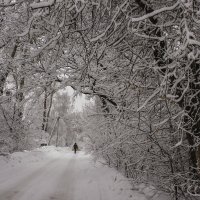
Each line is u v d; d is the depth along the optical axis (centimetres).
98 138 1527
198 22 494
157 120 862
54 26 632
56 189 1028
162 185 873
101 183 1170
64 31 644
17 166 1584
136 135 925
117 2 645
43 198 884
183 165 891
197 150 680
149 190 997
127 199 910
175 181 828
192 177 773
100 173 1416
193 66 625
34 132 2591
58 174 1406
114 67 886
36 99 1065
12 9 705
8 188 981
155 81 793
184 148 907
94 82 1017
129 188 1041
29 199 856
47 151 3309
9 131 2141
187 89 603
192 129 699
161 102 740
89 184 1153
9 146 2152
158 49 681
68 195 951
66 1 571
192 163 770
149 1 676
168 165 911
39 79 1016
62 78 1038
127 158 1109
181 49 483
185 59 588
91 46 654
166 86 568
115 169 1491
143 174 1069
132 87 768
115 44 706
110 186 1099
